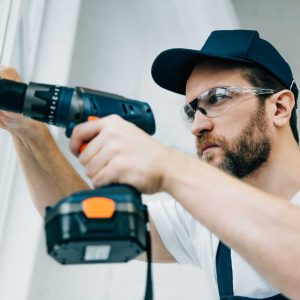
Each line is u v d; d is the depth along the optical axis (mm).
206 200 613
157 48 1919
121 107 706
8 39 1224
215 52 1178
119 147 610
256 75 1151
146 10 1942
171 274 1646
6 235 1412
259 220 605
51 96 697
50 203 1067
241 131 1106
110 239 574
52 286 1545
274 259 597
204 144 1121
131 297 1626
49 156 1053
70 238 565
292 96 1175
